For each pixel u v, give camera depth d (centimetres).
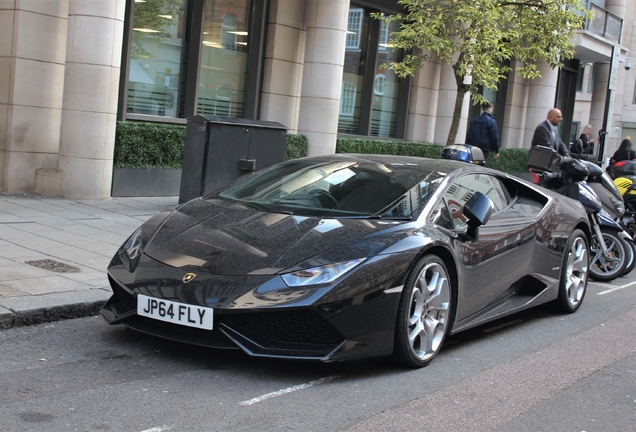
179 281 421
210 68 1326
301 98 1361
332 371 446
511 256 560
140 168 1115
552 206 644
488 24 1154
